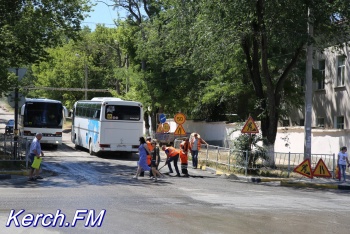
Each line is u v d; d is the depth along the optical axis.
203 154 30.53
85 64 69.62
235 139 26.11
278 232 10.85
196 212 13.09
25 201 14.30
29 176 20.72
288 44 23.64
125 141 32.78
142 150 21.98
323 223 12.19
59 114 38.12
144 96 45.16
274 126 26.42
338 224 12.12
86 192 16.89
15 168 23.23
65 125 77.50
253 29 24.44
